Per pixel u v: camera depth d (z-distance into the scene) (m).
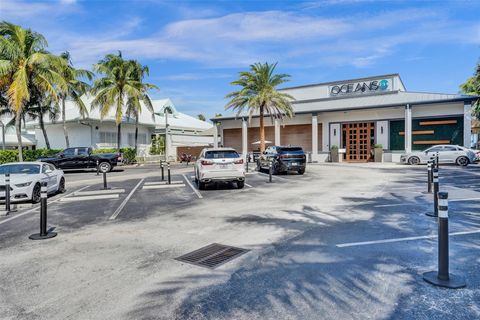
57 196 12.63
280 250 5.65
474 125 41.47
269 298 3.93
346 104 29.58
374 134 28.62
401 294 3.94
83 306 3.84
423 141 26.53
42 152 27.44
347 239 6.19
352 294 3.97
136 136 33.59
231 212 8.88
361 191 12.13
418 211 8.41
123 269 4.96
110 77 31.08
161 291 4.18
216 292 4.12
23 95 21.78
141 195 12.34
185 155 36.38
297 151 19.22
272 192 12.38
